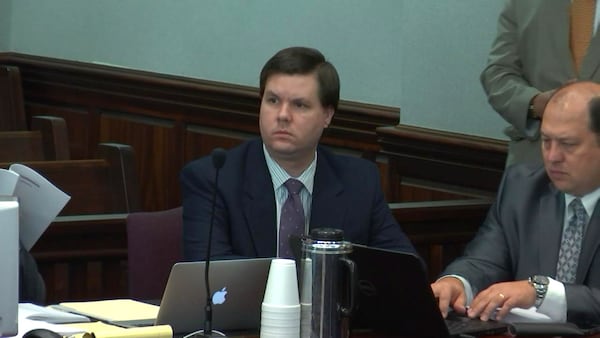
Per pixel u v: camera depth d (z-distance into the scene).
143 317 6.73
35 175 6.82
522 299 7.31
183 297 6.47
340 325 6.40
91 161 9.66
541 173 8.22
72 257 9.30
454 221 11.02
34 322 6.25
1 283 5.81
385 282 6.72
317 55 7.83
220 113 14.88
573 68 10.03
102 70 16.53
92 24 16.95
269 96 7.77
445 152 12.16
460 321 7.18
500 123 11.77
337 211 8.02
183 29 15.48
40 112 17.75
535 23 10.20
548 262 7.91
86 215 9.41
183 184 7.97
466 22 11.91
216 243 7.73
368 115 12.98
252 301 6.69
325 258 6.37
